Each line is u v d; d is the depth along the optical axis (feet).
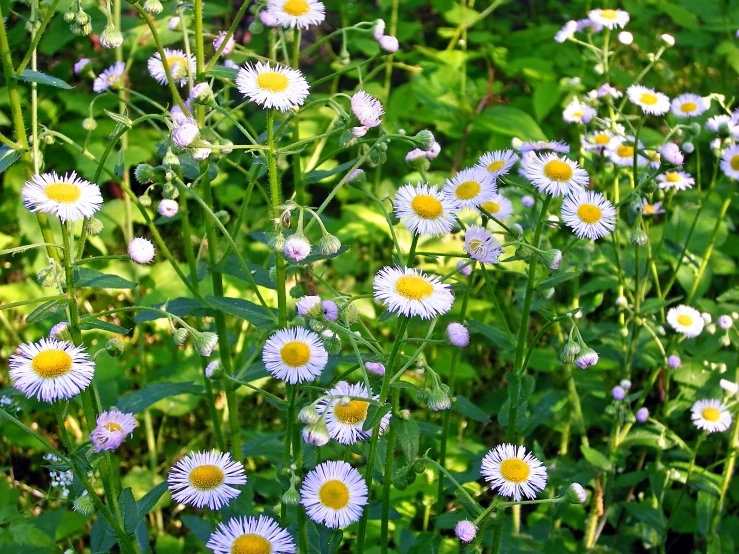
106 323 2.27
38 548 2.41
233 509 2.32
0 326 2.92
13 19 3.17
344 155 3.47
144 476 2.75
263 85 2.25
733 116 2.71
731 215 3.30
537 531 2.66
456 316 2.85
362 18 3.55
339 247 2.28
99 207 2.25
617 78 3.29
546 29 3.47
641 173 2.72
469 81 3.25
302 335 2.26
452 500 2.68
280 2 2.47
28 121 2.96
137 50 2.99
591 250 2.71
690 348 2.78
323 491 2.20
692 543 2.77
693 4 3.48
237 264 2.48
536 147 2.46
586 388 2.73
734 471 2.80
